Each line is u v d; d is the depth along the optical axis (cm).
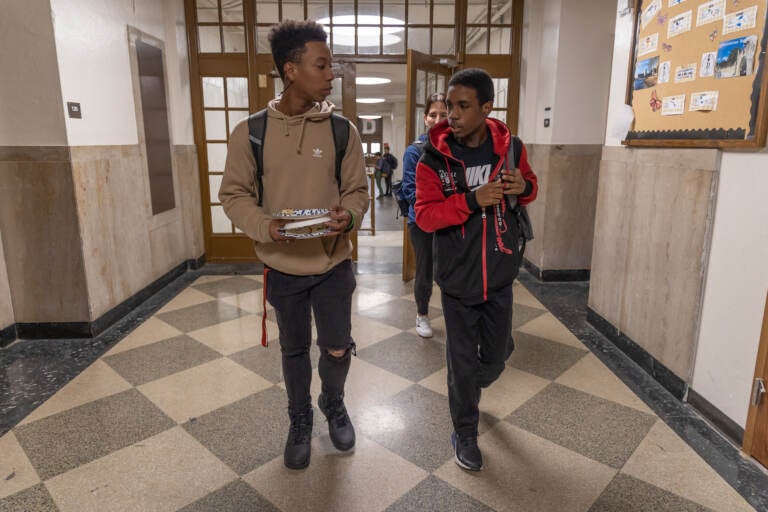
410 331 325
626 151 291
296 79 152
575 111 427
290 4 491
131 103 373
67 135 290
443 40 526
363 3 496
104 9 333
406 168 276
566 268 454
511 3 478
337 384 190
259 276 467
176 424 217
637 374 265
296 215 152
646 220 268
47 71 283
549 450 198
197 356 287
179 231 469
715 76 207
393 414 224
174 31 448
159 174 422
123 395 242
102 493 174
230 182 161
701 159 220
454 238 166
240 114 506
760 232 189
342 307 176
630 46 281
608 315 312
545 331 326
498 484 178
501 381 255
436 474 183
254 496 172
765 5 179
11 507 167
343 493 173
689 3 223
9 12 276
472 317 172
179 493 174
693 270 226
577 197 441
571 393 244
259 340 310
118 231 349
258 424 217
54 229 300
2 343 300
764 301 187
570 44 416
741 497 171
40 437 207
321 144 160
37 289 307
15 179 295
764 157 186
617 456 194
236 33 489
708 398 218
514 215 170
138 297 378
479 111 156
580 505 168
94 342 309
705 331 221
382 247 611
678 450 198
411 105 422
